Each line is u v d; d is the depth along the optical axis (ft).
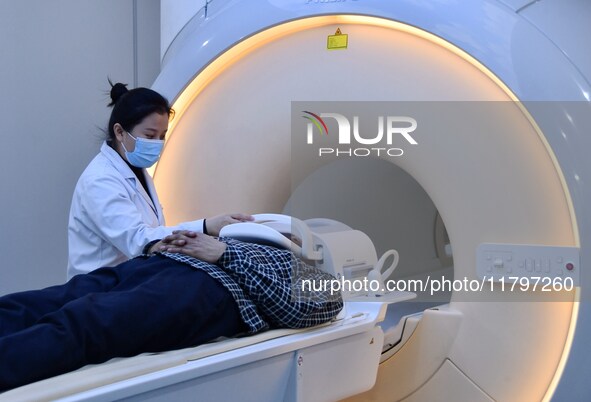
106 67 9.73
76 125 9.41
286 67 7.53
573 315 6.08
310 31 7.38
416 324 7.19
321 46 7.30
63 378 4.03
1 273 8.66
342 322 5.89
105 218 6.57
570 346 6.00
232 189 8.01
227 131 7.98
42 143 9.06
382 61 6.98
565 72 5.92
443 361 6.99
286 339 5.21
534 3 6.27
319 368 5.46
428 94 6.75
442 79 6.66
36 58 8.95
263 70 7.69
